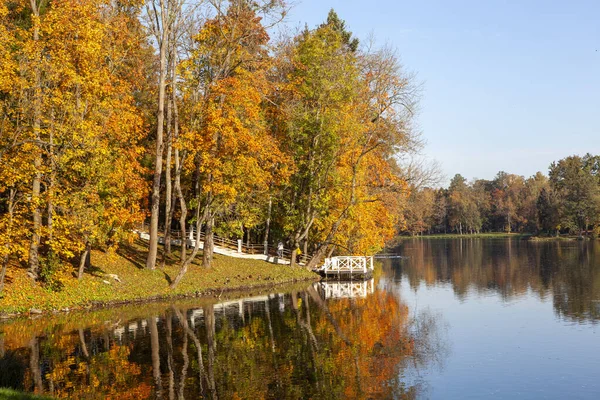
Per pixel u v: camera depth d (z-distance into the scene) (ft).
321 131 124.47
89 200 85.20
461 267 167.84
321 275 142.72
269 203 136.77
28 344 62.03
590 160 460.55
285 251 159.02
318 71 122.21
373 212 155.63
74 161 79.20
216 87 99.81
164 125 122.31
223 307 90.07
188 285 105.29
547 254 214.07
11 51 76.54
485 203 502.79
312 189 132.87
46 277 83.30
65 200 79.41
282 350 61.46
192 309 87.51
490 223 512.63
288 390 47.67
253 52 108.99
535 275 137.49
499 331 72.38
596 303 92.38
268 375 51.88
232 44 102.37
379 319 80.79
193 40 104.83
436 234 517.96
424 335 70.13
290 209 136.05
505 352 61.57
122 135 90.58
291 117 120.16
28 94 74.74
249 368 53.98
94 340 64.54
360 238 152.15
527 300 98.12
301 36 134.82
